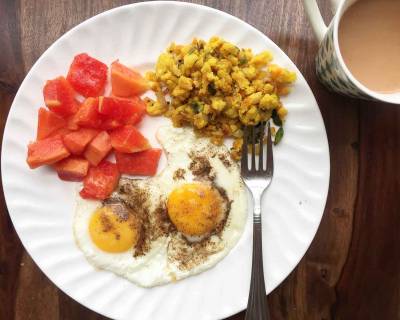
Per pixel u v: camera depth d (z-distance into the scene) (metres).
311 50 0.27
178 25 0.26
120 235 0.26
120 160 0.26
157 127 0.26
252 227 0.26
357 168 0.27
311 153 0.26
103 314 0.26
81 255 0.26
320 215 0.26
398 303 0.28
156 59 0.26
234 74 0.25
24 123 0.26
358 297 0.28
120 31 0.26
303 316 0.28
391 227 0.27
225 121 0.26
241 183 0.26
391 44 0.23
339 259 0.28
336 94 0.27
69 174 0.26
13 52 0.27
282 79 0.25
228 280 0.26
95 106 0.25
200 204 0.26
